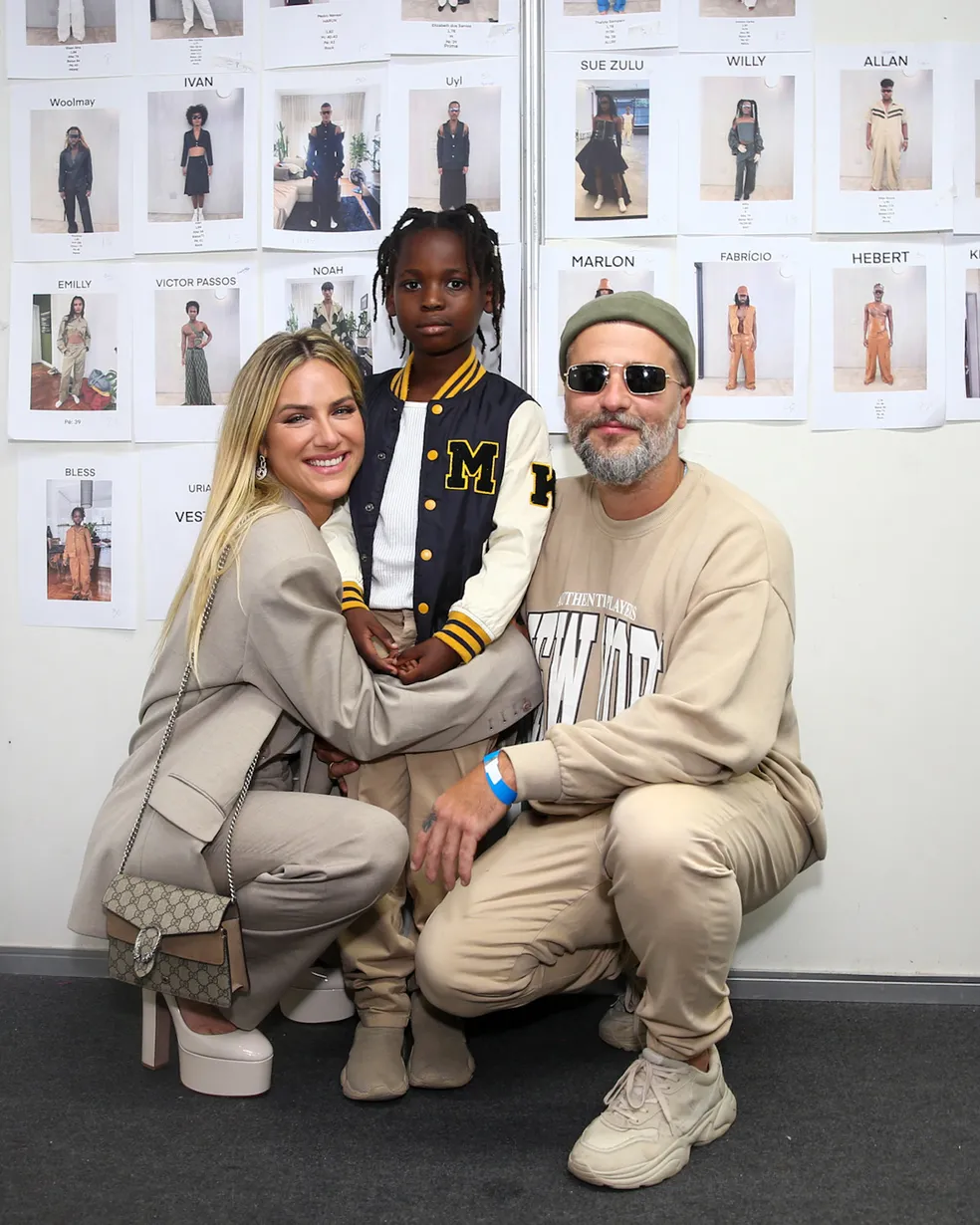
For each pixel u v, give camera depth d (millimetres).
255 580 1502
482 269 1712
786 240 1866
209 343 1961
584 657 1625
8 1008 1885
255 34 1910
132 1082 1611
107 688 2025
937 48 1838
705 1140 1423
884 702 1919
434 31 1869
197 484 1981
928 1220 1264
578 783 1445
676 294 1878
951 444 1882
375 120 1894
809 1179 1351
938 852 1926
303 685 1500
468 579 1649
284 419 1605
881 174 1853
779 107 1848
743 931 1952
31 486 2016
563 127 1863
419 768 1659
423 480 1672
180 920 1419
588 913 1505
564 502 1729
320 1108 1529
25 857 2045
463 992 1471
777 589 1523
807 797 1584
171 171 1942
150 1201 1301
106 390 1985
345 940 1619
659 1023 1408
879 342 1877
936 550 1896
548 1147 1427
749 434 1901
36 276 1985
